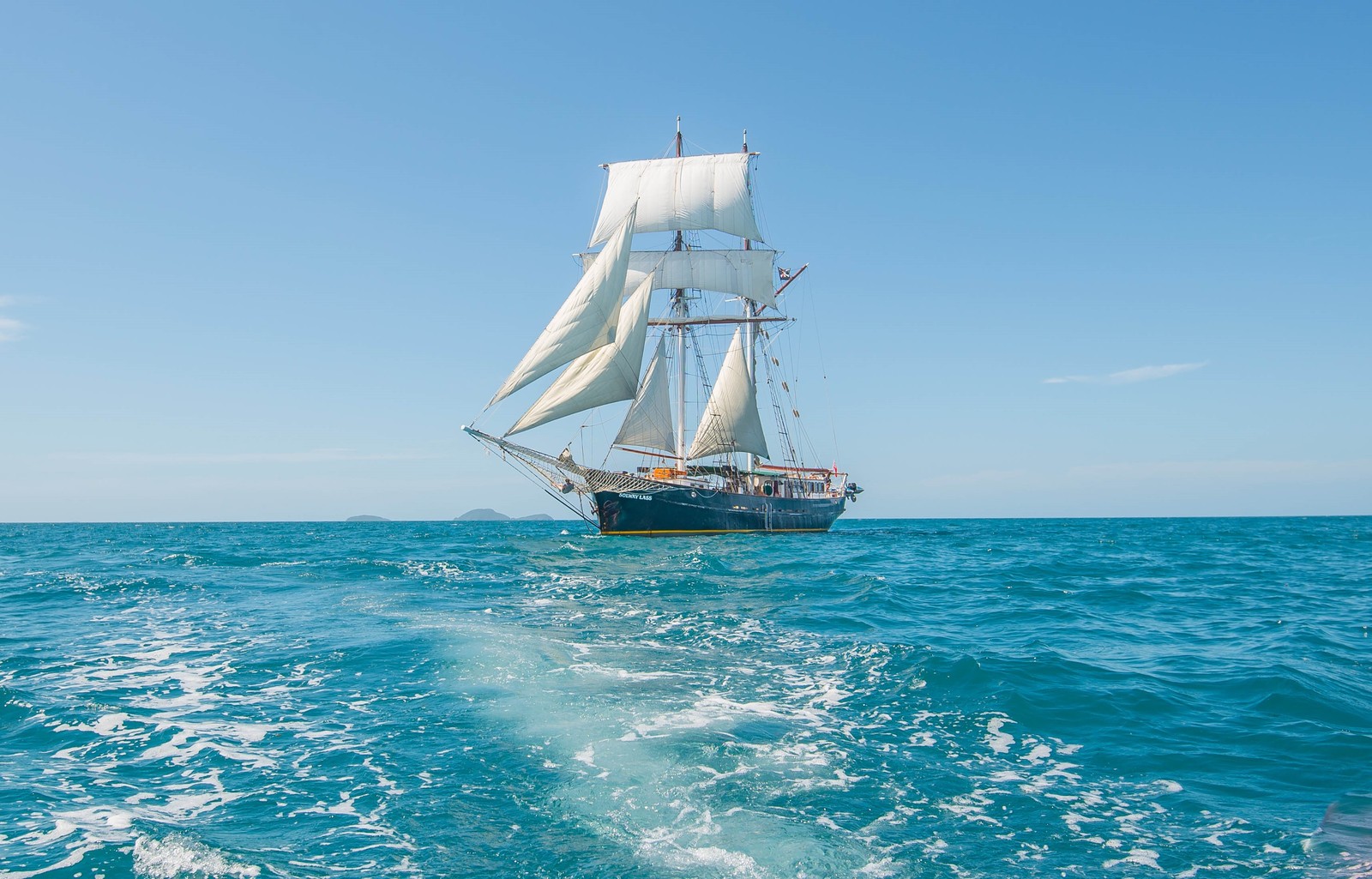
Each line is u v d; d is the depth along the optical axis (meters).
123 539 82.00
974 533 96.75
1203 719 12.66
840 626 20.77
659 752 10.82
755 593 27.36
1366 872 7.65
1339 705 13.22
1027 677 14.85
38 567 41.94
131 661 17.00
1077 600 27.19
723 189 68.50
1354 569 41.62
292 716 12.78
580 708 12.80
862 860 7.95
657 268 65.31
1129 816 9.07
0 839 8.35
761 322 73.38
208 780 10.12
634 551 47.47
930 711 12.98
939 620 22.25
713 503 60.75
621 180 70.75
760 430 68.81
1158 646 18.64
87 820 8.87
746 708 12.97
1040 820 8.94
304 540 75.38
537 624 20.55
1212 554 54.12
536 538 67.69
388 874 7.64
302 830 8.64
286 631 20.12
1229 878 7.62
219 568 38.53
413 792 9.59
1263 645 18.73
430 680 14.73
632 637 18.88
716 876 7.60
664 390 64.94
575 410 53.00
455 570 35.69
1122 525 159.75
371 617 21.83
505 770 10.23
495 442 51.97
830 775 10.16
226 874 7.61
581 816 8.91
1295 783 9.99
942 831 8.64
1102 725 12.36
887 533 97.00
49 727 12.36
